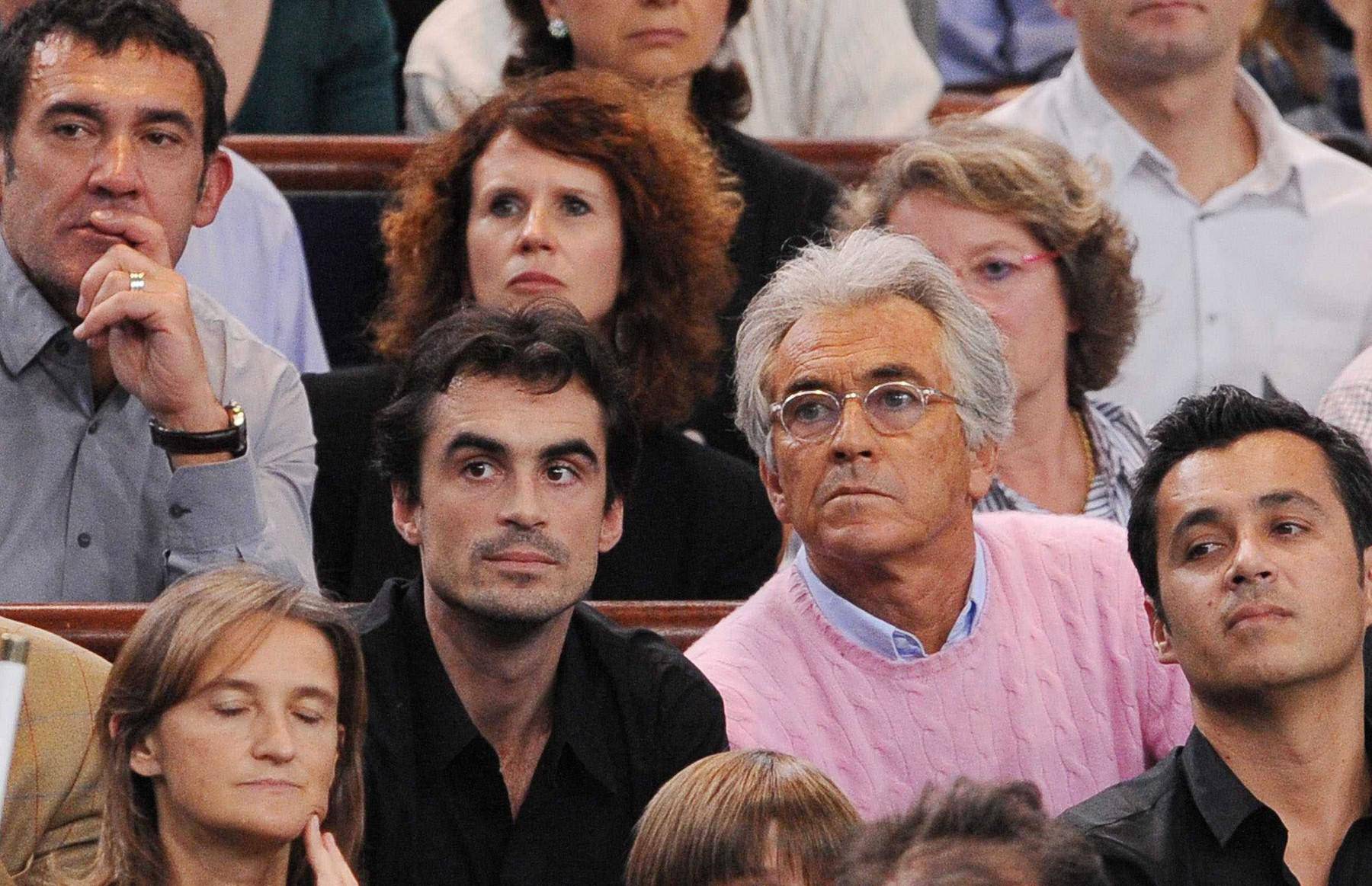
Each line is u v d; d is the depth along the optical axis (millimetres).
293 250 12508
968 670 8859
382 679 8031
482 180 11078
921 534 8523
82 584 9516
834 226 11812
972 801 5520
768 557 10898
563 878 8023
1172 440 8000
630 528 10680
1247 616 7609
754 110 14797
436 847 7957
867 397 8547
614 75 11523
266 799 7039
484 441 7875
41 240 9367
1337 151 14070
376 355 13070
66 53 9344
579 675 8188
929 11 16484
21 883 7617
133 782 7137
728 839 7051
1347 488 7809
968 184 10781
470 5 14555
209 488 9188
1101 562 9250
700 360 11234
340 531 10812
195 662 7066
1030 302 10812
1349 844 7730
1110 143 12930
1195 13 12508
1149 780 8039
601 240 10977
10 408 9555
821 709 8758
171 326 9156
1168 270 12883
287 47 14625
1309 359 12859
